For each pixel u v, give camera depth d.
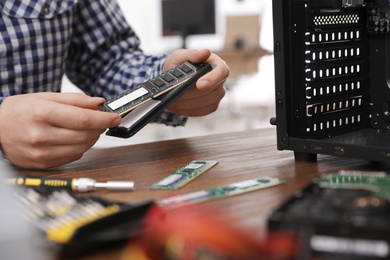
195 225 0.40
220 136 1.06
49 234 0.46
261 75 5.55
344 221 0.41
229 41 5.14
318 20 0.80
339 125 0.84
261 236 0.47
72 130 0.78
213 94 1.00
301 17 0.78
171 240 0.41
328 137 0.81
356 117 0.86
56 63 1.18
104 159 0.88
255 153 0.88
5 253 0.44
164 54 1.17
